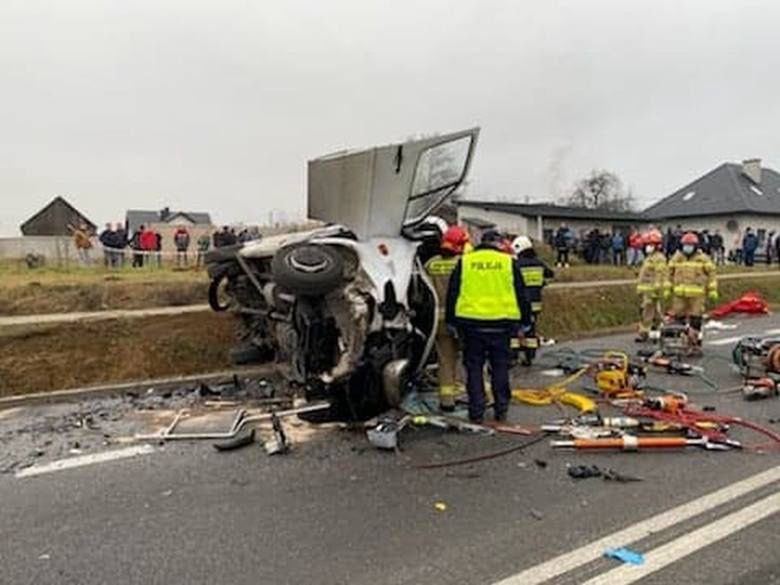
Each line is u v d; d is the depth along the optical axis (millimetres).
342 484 5297
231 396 8281
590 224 46594
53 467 5734
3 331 9234
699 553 4020
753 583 3664
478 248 7012
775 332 13836
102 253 23141
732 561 3916
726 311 14727
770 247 32531
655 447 6066
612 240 27406
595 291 16266
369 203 7219
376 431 6195
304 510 4785
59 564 4016
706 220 49188
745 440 6355
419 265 7609
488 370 8289
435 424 6844
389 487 5219
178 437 6500
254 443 6359
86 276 15758
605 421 6781
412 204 7539
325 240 7035
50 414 7555
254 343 9156
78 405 7988
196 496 5066
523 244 9961
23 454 6090
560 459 5863
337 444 6305
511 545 4176
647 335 12703
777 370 8648
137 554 4133
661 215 51250
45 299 12195
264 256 7984
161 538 4352
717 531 4316
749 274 24156
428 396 7840
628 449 6043
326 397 7086
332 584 3740
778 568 3832
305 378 7008
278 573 3877
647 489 5102
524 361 10094
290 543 4262
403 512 4730
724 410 7492
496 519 4582
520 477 5414
